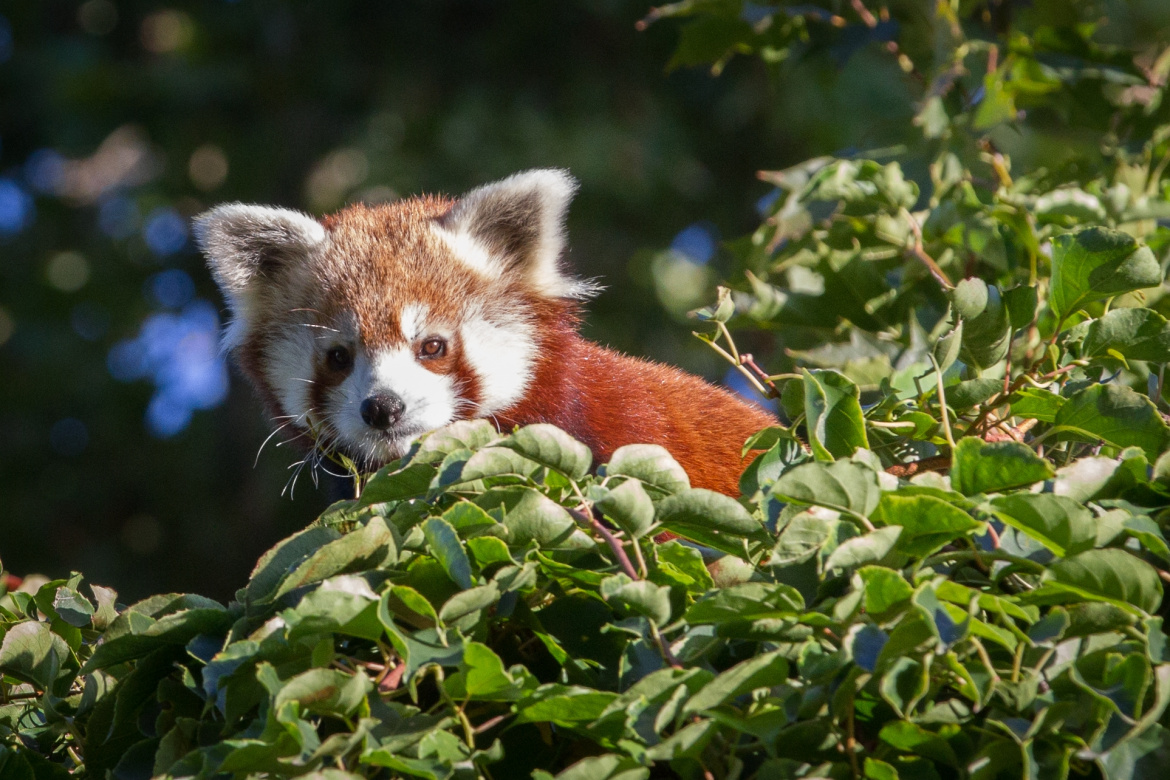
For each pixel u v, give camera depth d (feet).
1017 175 33.35
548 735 15.34
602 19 75.82
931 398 19.75
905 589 13.64
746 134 77.56
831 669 13.52
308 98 77.66
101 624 20.70
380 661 16.12
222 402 81.92
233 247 33.14
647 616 14.67
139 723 16.71
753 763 14.46
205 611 16.12
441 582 15.84
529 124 73.00
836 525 14.78
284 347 32.14
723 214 77.87
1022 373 19.85
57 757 18.89
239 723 15.46
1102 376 21.24
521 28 76.13
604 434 29.86
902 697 13.46
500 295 31.45
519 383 30.63
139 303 87.56
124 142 88.33
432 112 76.18
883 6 32.32
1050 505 14.52
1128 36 39.86
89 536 87.25
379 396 29.30
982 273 27.89
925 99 28.96
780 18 33.71
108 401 88.28
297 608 14.16
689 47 34.63
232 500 81.00
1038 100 31.40
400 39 77.36
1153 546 14.85
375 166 73.92
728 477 29.73
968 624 13.23
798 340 29.25
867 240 28.40
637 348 75.66
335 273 31.58
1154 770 13.39
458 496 17.12
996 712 13.92
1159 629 14.10
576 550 16.19
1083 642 14.28
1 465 86.74
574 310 32.78
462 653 14.12
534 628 15.99
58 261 87.30
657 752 13.28
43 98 81.66
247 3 80.94
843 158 29.14
